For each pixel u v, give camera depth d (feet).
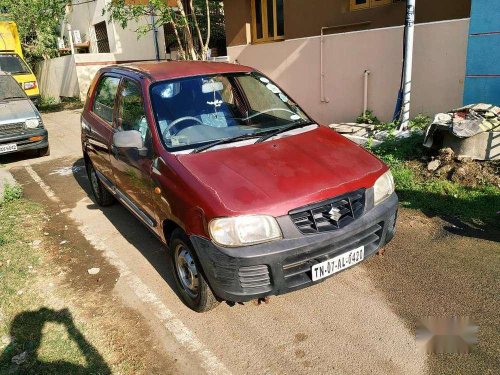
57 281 12.94
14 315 11.40
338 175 10.35
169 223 11.40
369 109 26.18
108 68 16.84
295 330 10.31
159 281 12.76
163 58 56.03
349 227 9.82
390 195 11.10
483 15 19.83
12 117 25.80
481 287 11.31
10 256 14.43
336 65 27.09
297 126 13.04
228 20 33.78
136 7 32.35
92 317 11.19
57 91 61.16
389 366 9.08
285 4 29.19
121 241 15.43
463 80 21.94
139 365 9.51
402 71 21.99
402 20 23.82
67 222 17.31
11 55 44.83
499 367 8.86
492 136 16.75
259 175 10.12
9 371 9.48
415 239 13.83
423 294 11.23
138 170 12.56
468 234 13.85
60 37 65.72
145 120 12.60
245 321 10.73
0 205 19.01
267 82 14.78
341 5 26.25
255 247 9.19
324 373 9.02
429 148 18.75
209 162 10.76
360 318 10.55
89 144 17.31
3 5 57.62
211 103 13.08
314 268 9.61
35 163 26.96
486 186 16.15
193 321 10.87
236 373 9.18
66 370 9.45
